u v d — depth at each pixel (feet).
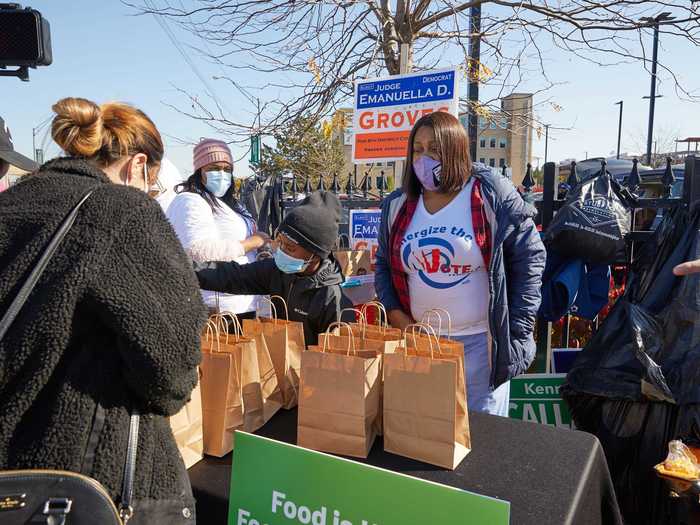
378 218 12.21
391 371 4.40
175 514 3.43
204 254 8.36
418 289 6.95
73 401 2.95
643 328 8.11
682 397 7.65
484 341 6.77
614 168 24.82
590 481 4.27
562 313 9.46
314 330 7.05
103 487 3.01
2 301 2.88
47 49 8.55
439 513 3.26
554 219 9.34
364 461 4.34
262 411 5.05
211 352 4.71
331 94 16.37
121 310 2.91
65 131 3.56
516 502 3.77
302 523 3.74
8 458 2.90
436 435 4.23
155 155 4.00
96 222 3.04
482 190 6.56
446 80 10.46
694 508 6.95
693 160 8.39
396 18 15.14
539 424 5.07
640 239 9.04
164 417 3.50
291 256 6.59
